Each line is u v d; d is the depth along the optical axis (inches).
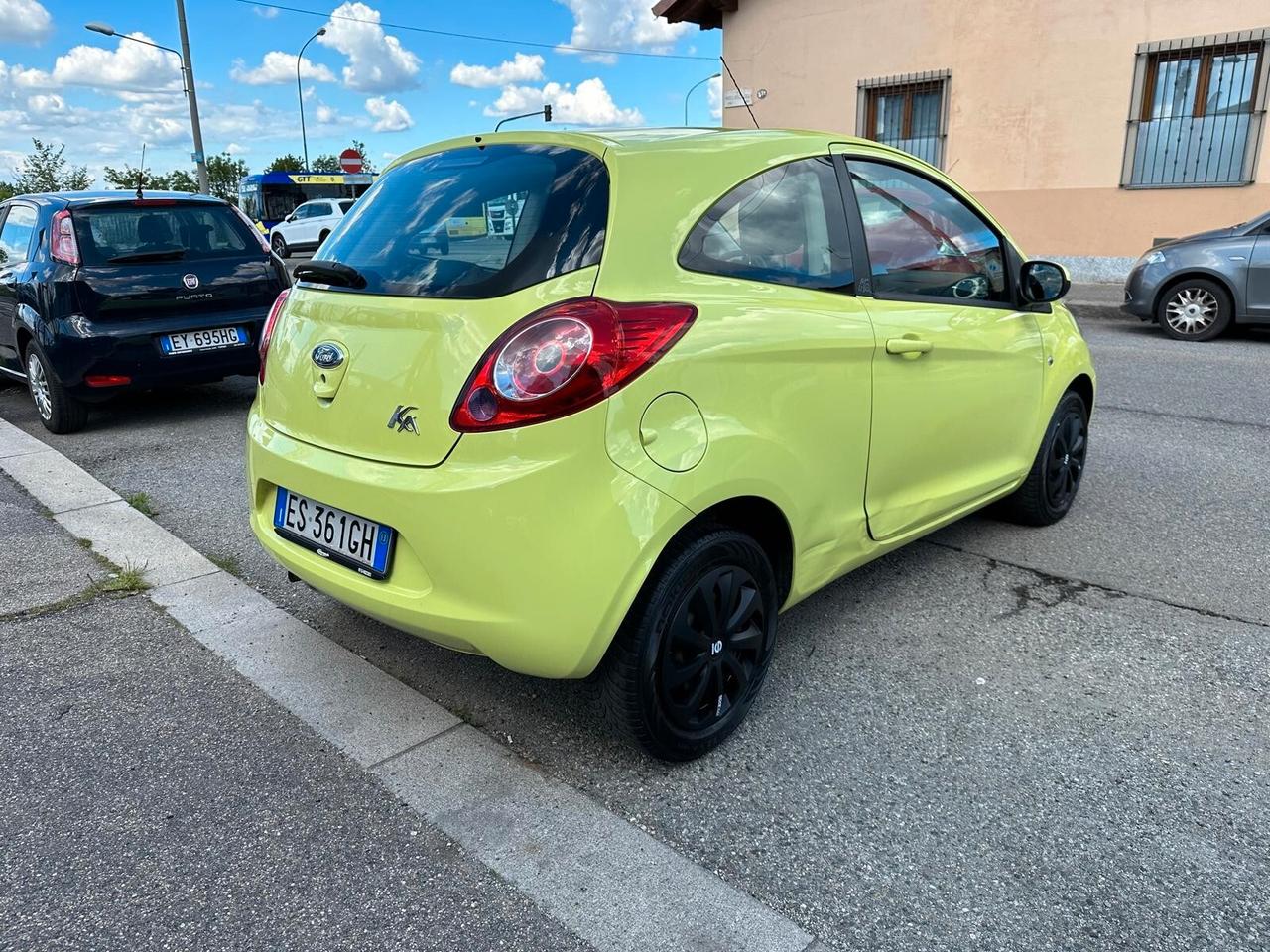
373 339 93.0
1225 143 446.3
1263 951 73.4
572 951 74.4
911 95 519.8
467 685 115.0
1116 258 482.3
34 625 130.9
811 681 115.6
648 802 92.9
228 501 185.6
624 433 83.3
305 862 84.6
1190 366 312.2
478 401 83.3
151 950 74.8
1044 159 487.8
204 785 95.5
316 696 112.5
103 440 237.6
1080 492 186.9
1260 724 104.8
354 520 94.1
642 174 92.4
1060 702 110.0
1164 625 129.2
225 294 244.4
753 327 94.6
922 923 76.9
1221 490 186.1
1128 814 89.9
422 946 75.0
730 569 96.9
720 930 76.4
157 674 117.8
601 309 83.1
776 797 93.5
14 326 246.8
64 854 85.7
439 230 97.3
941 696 111.8
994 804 91.8
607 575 83.4
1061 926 76.3
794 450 99.9
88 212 230.5
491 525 82.4
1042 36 472.7
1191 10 437.4
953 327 127.2
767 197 103.9
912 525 126.6
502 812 91.2
